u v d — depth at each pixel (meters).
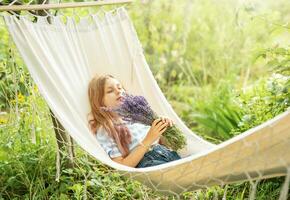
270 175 2.44
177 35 5.64
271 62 3.22
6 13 3.07
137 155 2.95
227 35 5.40
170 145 3.06
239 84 5.21
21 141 3.45
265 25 5.06
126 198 3.42
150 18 5.52
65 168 3.46
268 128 2.18
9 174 3.40
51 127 3.27
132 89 3.38
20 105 3.45
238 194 3.26
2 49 3.82
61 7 3.06
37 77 2.87
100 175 3.50
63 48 3.10
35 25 2.97
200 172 2.48
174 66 5.60
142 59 3.37
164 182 2.64
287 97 3.21
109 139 3.05
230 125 4.20
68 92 3.00
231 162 2.37
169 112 3.30
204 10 5.64
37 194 3.31
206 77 5.50
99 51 3.29
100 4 3.23
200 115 4.51
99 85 3.16
